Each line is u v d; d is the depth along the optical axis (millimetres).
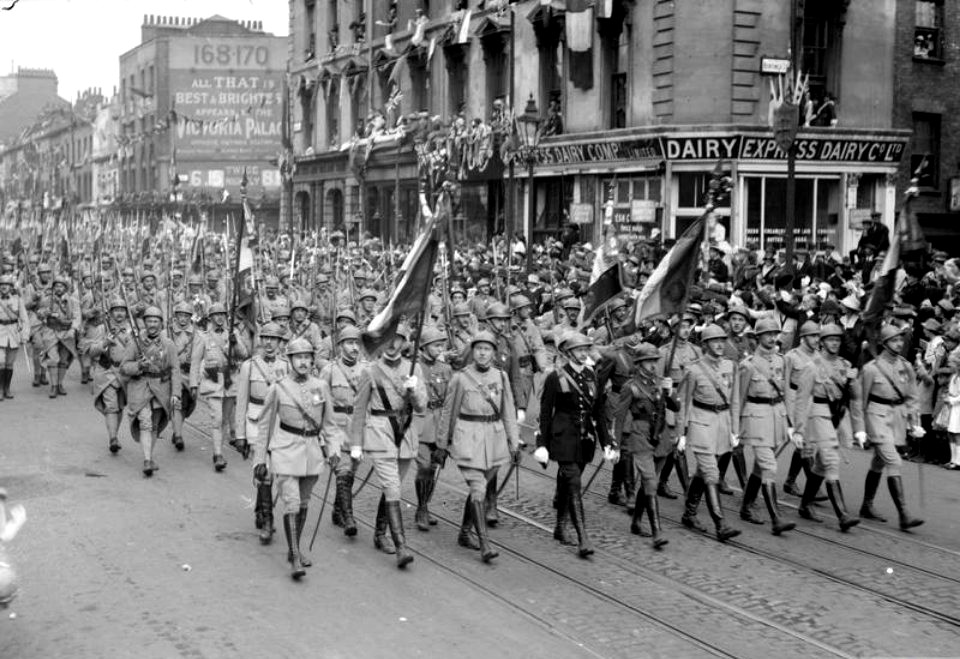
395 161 40500
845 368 12109
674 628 8656
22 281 29031
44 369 22031
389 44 40656
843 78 29797
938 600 9391
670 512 12578
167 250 32312
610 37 30984
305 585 9695
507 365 14141
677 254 11750
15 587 7512
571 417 10789
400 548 10211
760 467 11961
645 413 11070
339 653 8070
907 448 15969
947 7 31250
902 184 30406
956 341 15070
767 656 8102
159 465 14609
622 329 12672
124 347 15156
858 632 8617
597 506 12797
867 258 23125
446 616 8914
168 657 7961
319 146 48531
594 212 31469
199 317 19641
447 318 15297
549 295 20391
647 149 28844
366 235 36938
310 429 10164
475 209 36531
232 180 60500
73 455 15180
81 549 10648
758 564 10453
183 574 9930
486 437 10586
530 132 24484
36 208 75938
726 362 11781
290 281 23609
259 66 60688
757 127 27797
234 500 12750
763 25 28344
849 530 11727
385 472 10422
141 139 70750
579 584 9773
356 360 12016
